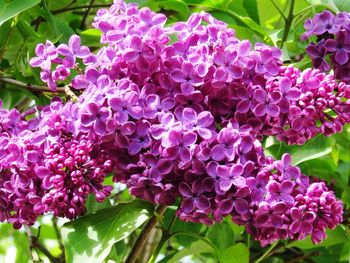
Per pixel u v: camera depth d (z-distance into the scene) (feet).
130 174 1.65
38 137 1.66
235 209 1.61
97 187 1.65
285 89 1.69
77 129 1.65
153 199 1.65
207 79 1.69
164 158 1.60
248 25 2.28
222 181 1.59
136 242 1.94
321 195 1.61
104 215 1.81
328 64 1.94
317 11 2.33
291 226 1.59
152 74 1.69
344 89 1.73
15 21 2.18
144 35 1.71
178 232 1.98
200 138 1.64
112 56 1.71
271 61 1.72
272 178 1.61
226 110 1.70
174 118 1.65
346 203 2.57
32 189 1.65
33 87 1.98
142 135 1.64
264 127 1.73
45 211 1.64
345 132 2.51
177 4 2.40
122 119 1.62
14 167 1.65
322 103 1.69
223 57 1.68
